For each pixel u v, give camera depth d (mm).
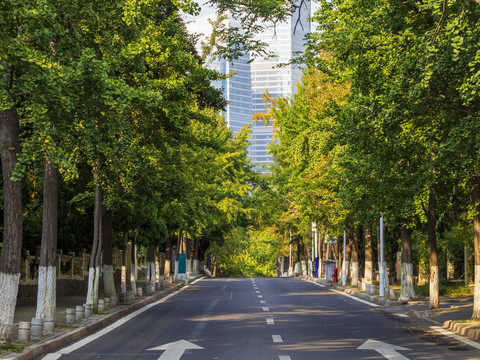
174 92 22641
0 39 11719
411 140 16484
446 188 23922
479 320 19250
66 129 13797
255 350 14055
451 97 15367
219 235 70000
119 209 27641
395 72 16141
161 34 19719
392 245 48625
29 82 12531
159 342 15562
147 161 22797
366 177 22250
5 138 13875
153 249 40969
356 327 19219
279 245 77188
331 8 20531
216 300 31812
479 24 13000
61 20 13461
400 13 15695
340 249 52844
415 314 23250
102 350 14188
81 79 13305
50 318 16531
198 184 30031
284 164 66562
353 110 17062
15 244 13789
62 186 27141
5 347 13039
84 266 41688
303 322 20719
